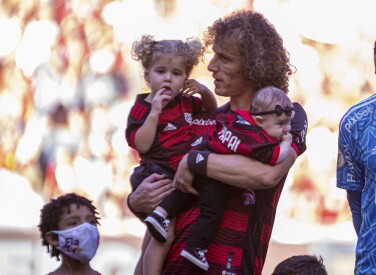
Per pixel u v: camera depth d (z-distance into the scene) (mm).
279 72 10680
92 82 32000
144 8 32531
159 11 32562
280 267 11055
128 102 31828
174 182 10469
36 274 27844
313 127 30438
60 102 31906
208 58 13055
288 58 10883
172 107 10945
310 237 28672
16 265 27938
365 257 10758
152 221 10414
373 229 10719
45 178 31453
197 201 10523
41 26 32562
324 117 30547
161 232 10438
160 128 10844
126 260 27688
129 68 32062
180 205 10500
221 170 10109
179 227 10523
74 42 32344
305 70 31109
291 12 31656
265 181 10109
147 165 10875
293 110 10258
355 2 31578
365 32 31516
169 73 10852
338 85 31094
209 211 10242
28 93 32125
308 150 30078
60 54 32344
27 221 30094
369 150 10812
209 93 11188
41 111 31953
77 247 11086
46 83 32156
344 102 30906
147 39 11023
